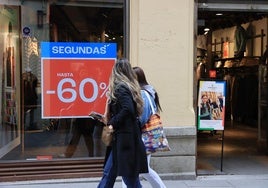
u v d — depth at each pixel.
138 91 5.13
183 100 7.27
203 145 10.64
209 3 7.48
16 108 7.36
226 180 7.35
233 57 13.71
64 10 7.31
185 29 7.23
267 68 9.41
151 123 5.50
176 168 7.31
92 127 7.37
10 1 7.27
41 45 7.30
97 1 7.32
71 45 7.32
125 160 4.97
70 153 7.37
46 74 7.30
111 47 7.36
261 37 12.26
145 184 6.92
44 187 6.82
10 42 7.34
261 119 9.64
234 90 14.21
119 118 4.95
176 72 7.23
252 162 8.75
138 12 7.15
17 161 7.17
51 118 7.34
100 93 7.38
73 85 7.35
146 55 7.14
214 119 7.75
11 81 7.36
